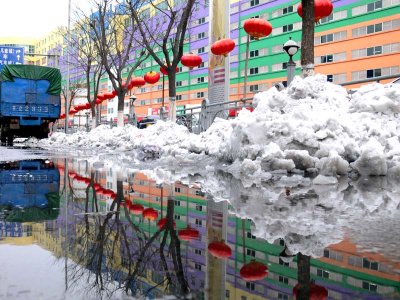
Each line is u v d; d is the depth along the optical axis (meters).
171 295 1.47
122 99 22.95
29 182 5.61
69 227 2.78
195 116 17.89
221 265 1.92
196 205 3.83
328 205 3.79
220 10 16.53
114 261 1.95
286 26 49.75
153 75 19.55
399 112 7.23
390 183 5.44
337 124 6.66
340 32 45.72
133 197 4.33
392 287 1.62
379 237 2.54
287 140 6.56
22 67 22.48
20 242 2.31
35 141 25.88
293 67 10.96
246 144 6.94
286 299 1.47
